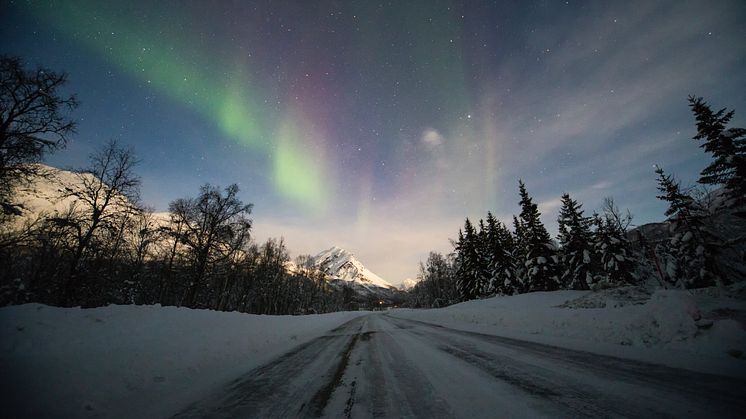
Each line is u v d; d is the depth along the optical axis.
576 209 35.25
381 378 5.02
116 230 19.77
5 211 13.16
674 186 25.61
